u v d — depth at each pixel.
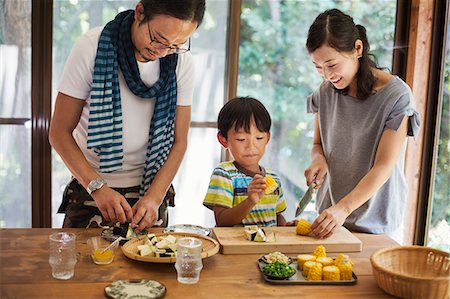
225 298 1.61
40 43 3.10
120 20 2.10
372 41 3.46
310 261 1.81
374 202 2.29
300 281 1.72
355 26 2.14
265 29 3.37
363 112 2.22
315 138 2.52
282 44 3.40
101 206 2.00
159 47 1.93
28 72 3.13
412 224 3.40
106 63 2.05
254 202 2.11
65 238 1.75
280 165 3.53
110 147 2.14
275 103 3.46
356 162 2.26
